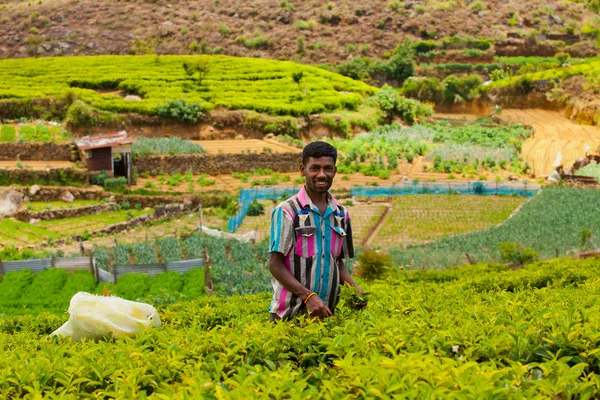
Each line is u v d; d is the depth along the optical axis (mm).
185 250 39969
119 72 95125
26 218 54375
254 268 34250
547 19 144750
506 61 130750
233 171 67875
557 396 5711
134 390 6328
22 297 28469
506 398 5363
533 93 109250
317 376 6469
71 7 141875
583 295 11609
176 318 12773
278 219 8977
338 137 84750
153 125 79062
